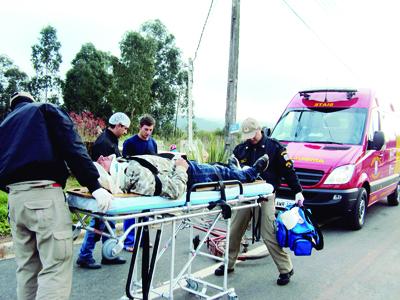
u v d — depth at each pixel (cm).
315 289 486
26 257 334
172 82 3047
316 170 748
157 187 341
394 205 1094
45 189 308
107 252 345
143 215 328
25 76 3050
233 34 1051
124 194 340
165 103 3005
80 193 338
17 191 306
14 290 462
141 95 2705
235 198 428
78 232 353
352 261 593
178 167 366
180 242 675
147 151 637
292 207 503
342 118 855
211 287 479
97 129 1329
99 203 306
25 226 317
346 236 739
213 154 1096
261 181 472
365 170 797
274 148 511
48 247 310
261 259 597
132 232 605
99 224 514
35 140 304
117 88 2695
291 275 505
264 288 487
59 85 3144
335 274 539
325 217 886
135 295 396
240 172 445
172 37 3041
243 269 553
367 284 505
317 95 914
